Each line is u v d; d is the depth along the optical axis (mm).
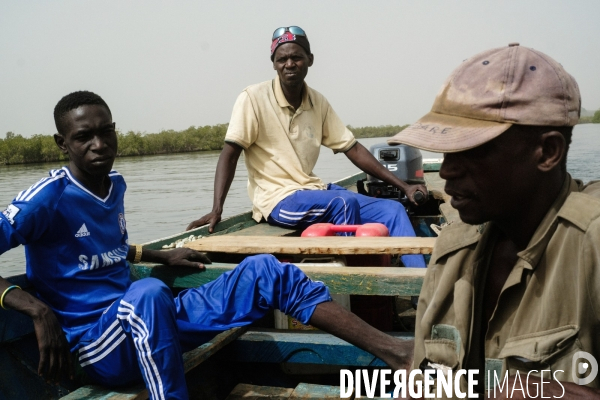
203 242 2973
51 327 1896
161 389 1884
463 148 1020
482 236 1195
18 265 6629
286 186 3861
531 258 1072
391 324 2861
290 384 2607
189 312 2299
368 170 4199
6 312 2141
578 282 1009
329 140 4227
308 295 2104
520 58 1045
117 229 2293
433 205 5203
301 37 3760
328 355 2307
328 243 2791
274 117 3869
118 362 1966
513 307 1129
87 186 2172
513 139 1037
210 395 2480
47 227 2061
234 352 2434
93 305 2125
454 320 1214
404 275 2348
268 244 2834
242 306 2244
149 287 1909
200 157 27688
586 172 7914
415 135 1082
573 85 1050
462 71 1106
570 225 1034
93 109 2104
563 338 1027
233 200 10844
